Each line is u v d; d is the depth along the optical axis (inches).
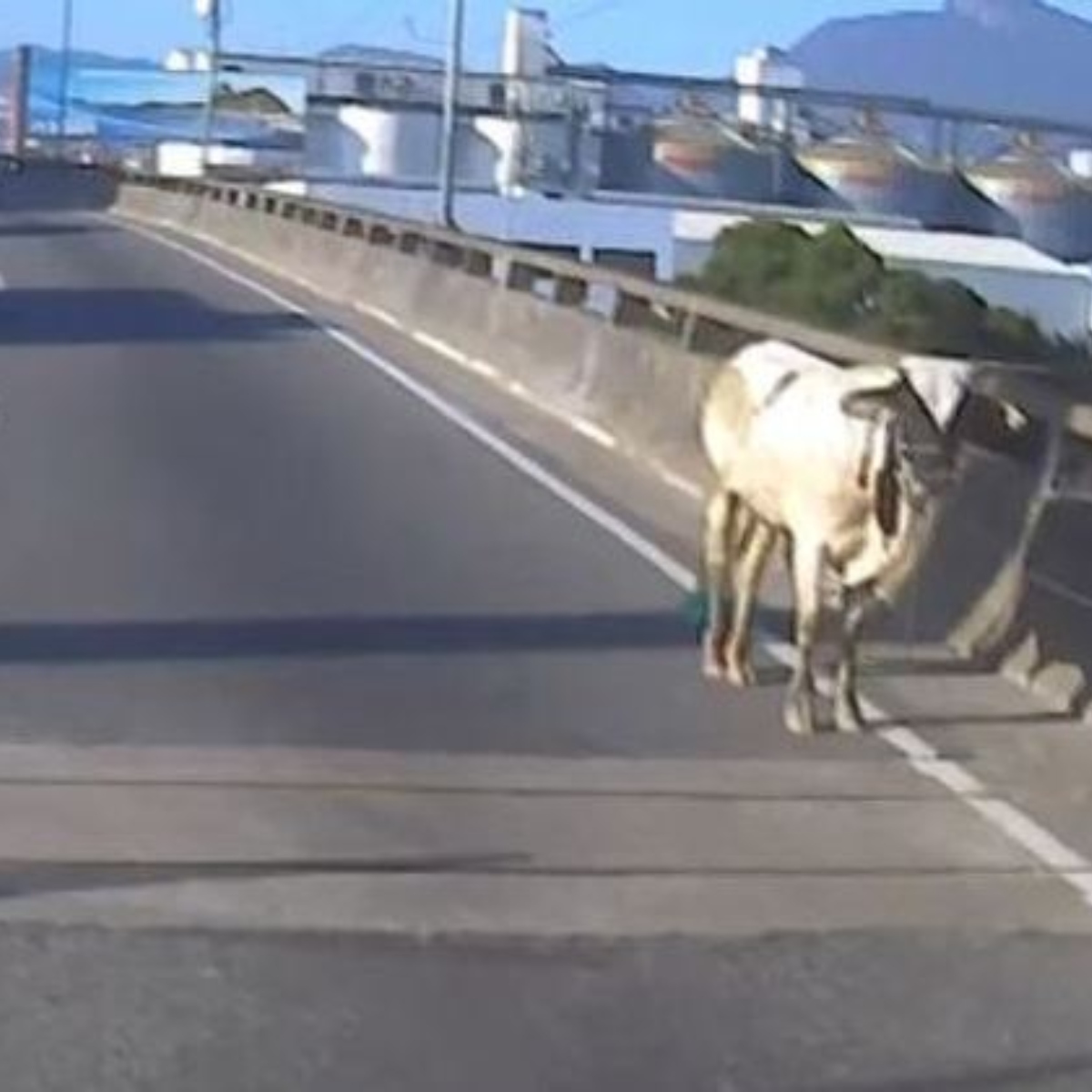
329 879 337.4
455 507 673.6
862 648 493.7
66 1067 265.3
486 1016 287.0
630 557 604.4
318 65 4212.6
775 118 4453.7
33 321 1257.4
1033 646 474.9
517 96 3951.8
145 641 486.0
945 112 4404.5
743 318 713.0
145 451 761.0
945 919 331.3
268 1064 268.5
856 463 410.0
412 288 1311.5
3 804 366.6
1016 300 2484.0
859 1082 269.7
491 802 379.2
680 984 301.6
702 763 409.1
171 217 2755.9
